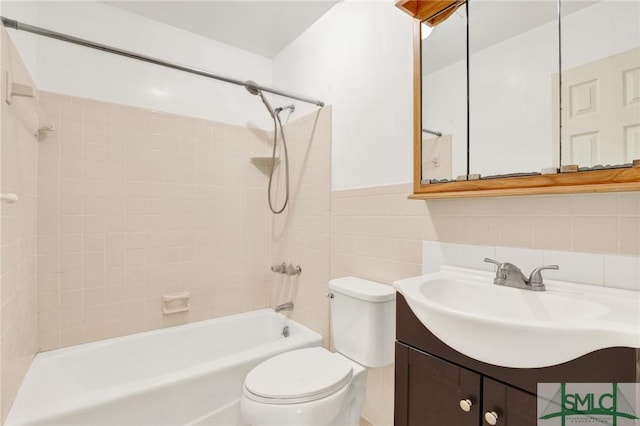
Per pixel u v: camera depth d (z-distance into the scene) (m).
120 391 1.25
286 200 2.22
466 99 1.25
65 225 1.72
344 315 1.54
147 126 1.99
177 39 2.13
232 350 2.19
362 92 1.72
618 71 0.91
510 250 1.13
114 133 1.88
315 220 2.04
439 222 1.35
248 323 2.27
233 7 1.93
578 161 0.97
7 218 1.13
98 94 1.84
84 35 1.80
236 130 2.34
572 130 0.99
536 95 1.07
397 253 1.52
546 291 0.98
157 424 1.30
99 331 1.82
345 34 1.84
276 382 1.25
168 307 2.04
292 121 2.25
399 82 1.52
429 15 1.35
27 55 1.53
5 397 1.11
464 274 1.23
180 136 2.11
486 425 0.83
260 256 2.45
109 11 1.89
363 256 1.70
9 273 1.15
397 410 1.08
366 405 1.68
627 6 0.90
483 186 1.17
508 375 0.79
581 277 0.98
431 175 1.35
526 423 0.76
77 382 1.65
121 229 1.89
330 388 1.23
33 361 1.56
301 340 1.83
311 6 1.93
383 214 1.59
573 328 0.67
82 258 1.77
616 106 0.91
